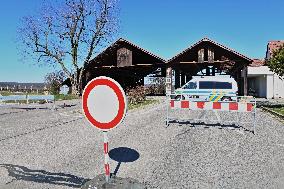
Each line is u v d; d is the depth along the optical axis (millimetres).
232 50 32625
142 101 25875
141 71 46000
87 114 4449
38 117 14688
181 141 8531
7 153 7094
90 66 41531
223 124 12055
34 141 8508
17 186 4941
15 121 13078
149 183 5129
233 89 23469
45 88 49531
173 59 35062
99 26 43156
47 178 5332
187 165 6184
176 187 4957
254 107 10219
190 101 11125
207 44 34031
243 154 7113
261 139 8961
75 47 43469
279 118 14523
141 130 10352
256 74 38688
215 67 42562
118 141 8477
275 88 38219
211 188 4938
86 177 5395
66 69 44062
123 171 5758
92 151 7309
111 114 4316
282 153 7242
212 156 6906
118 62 38688
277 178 5438
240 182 5227
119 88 4219
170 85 35250
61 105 23641
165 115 15188
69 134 9609
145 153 7129
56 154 7016
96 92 4352
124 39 37188
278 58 19484
